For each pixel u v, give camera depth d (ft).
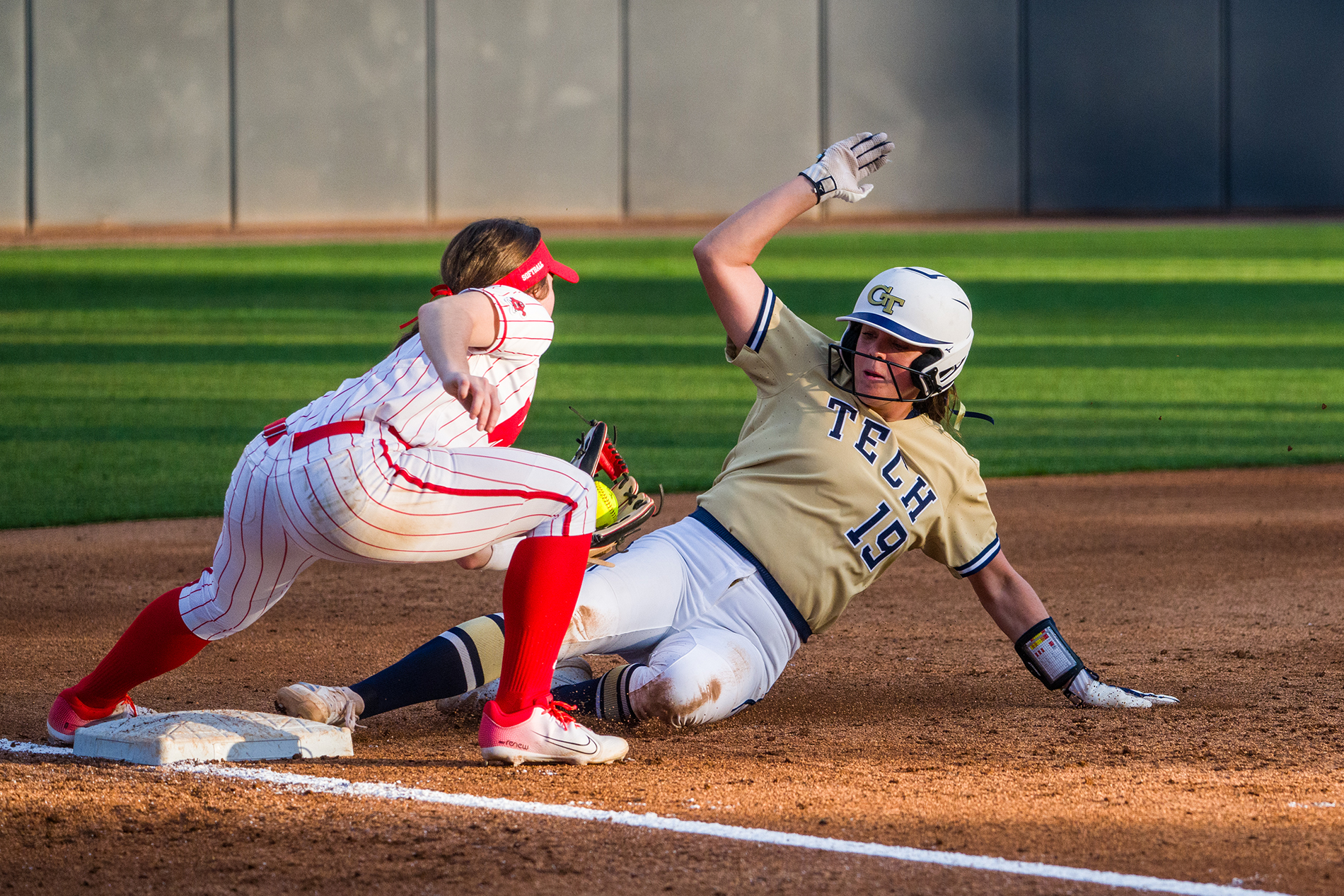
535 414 132.87
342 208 350.23
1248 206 375.45
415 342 39.34
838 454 46.70
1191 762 43.19
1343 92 370.53
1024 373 161.38
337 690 44.83
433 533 38.24
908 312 45.52
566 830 36.50
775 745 45.14
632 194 363.15
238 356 168.76
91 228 337.52
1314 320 208.64
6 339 181.37
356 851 35.04
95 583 74.08
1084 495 102.32
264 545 38.91
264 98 343.46
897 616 67.87
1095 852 34.91
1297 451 118.93
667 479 104.47
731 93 361.71
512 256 40.47
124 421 128.57
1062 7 368.07
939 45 366.84
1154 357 173.68
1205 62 370.53
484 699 47.52
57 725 43.83
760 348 47.83
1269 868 33.83
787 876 33.32
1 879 33.37
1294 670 56.34
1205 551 83.30
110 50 334.44
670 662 45.34
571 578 40.24
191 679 54.34
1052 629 50.55
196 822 36.96
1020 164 372.99
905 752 44.42
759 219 46.91
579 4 355.56
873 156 47.85
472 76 353.10
